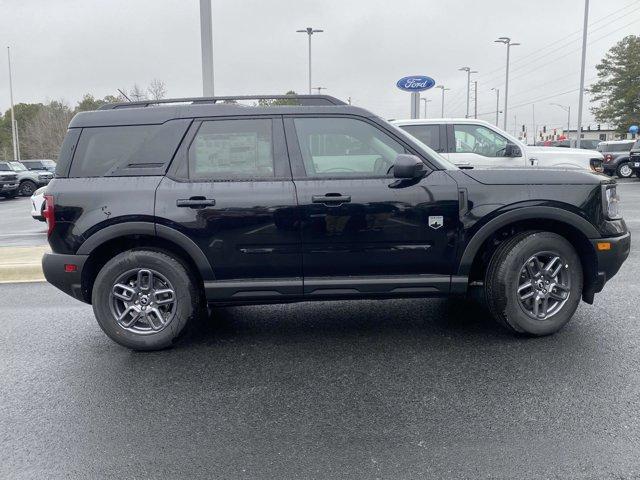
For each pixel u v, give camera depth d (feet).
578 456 9.57
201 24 33.09
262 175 14.55
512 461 9.47
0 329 17.30
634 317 16.74
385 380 12.87
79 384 13.07
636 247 28.14
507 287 14.66
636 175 82.74
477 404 11.53
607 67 178.09
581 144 120.78
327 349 14.97
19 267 24.54
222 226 14.32
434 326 16.57
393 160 14.80
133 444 10.33
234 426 10.93
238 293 14.71
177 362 14.33
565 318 15.02
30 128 225.15
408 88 54.39
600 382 12.39
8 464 9.77
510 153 30.76
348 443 10.18
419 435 10.39
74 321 18.07
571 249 14.75
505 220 14.47
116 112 14.88
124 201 14.29
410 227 14.47
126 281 14.83
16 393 12.61
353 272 14.74
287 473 9.29
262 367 13.87
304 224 14.35
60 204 14.40
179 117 14.71
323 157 14.76
